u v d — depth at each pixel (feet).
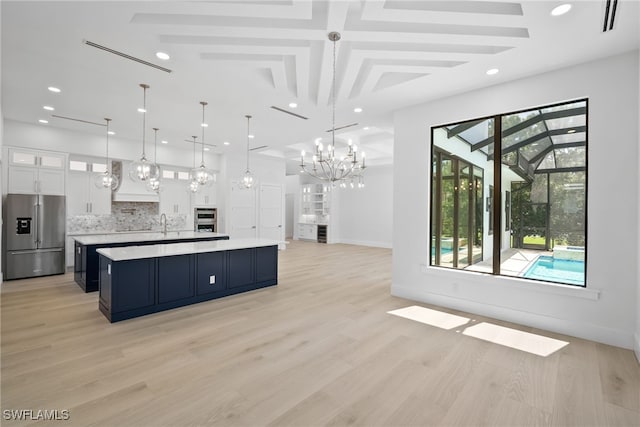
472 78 12.03
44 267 19.25
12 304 13.91
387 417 6.52
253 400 7.04
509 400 7.13
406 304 14.33
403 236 15.37
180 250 13.93
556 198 11.57
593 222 10.39
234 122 18.42
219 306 13.93
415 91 13.30
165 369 8.35
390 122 17.87
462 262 13.89
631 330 9.74
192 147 26.53
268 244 16.98
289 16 8.24
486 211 13.24
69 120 18.26
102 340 10.17
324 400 7.07
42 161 19.83
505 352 9.55
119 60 10.92
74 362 8.68
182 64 11.22
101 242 16.15
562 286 10.96
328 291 16.62
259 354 9.30
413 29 9.18
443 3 8.27
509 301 12.19
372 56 10.39
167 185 26.58
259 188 31.32
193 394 7.23
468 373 8.31
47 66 11.39
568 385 7.75
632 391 7.49
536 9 7.85
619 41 9.25
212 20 8.86
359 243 39.01
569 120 11.27
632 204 9.75
